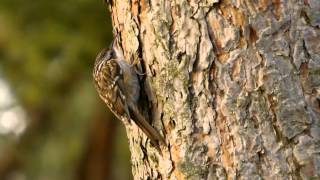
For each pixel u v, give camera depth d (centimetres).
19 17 1908
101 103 2266
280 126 845
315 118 843
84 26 1917
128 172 2339
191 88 880
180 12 885
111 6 976
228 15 863
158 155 914
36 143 2373
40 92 2106
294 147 842
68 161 2350
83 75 2077
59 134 2339
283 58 851
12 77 2061
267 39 852
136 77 930
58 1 1897
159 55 902
